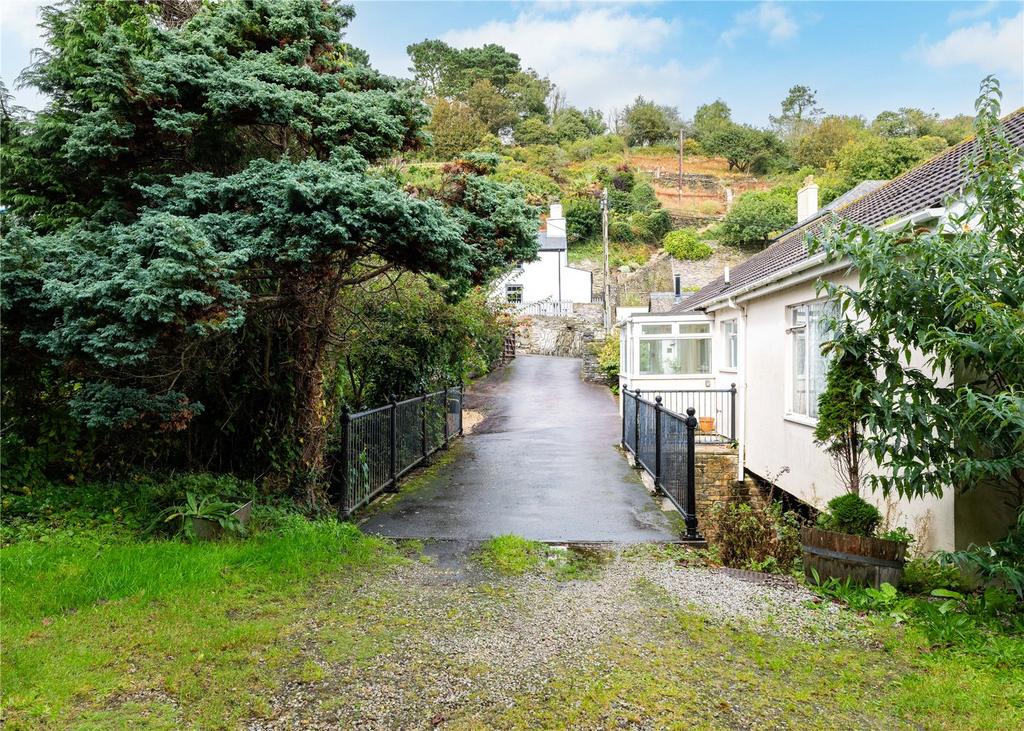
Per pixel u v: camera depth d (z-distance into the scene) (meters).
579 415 18.97
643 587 5.47
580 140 68.44
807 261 7.91
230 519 5.95
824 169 54.78
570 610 4.89
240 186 5.60
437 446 12.98
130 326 4.77
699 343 17.11
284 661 3.90
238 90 5.79
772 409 10.57
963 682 3.69
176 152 6.27
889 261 4.73
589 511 8.31
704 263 42.09
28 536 5.45
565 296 41.28
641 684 3.71
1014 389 4.24
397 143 6.76
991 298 4.34
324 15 6.89
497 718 3.34
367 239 5.79
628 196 50.91
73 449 6.61
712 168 64.19
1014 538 4.62
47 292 5.04
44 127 6.30
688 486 7.27
